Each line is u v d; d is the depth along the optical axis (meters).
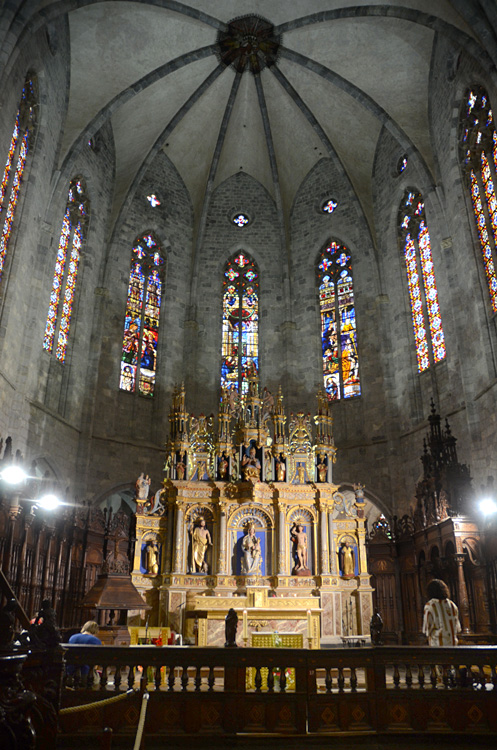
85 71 32.03
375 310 35.56
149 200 38.78
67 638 22.17
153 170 39.44
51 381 30.47
